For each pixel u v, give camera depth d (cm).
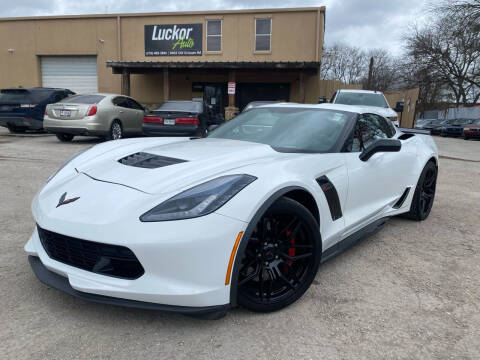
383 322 221
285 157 252
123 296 191
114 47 1820
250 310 223
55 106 952
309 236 234
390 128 393
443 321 223
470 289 264
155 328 209
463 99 3341
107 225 192
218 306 196
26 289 246
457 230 392
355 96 943
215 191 201
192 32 1753
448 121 2633
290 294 231
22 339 196
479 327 218
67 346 192
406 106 2255
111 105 1008
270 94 1792
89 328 207
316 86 1731
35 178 568
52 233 209
